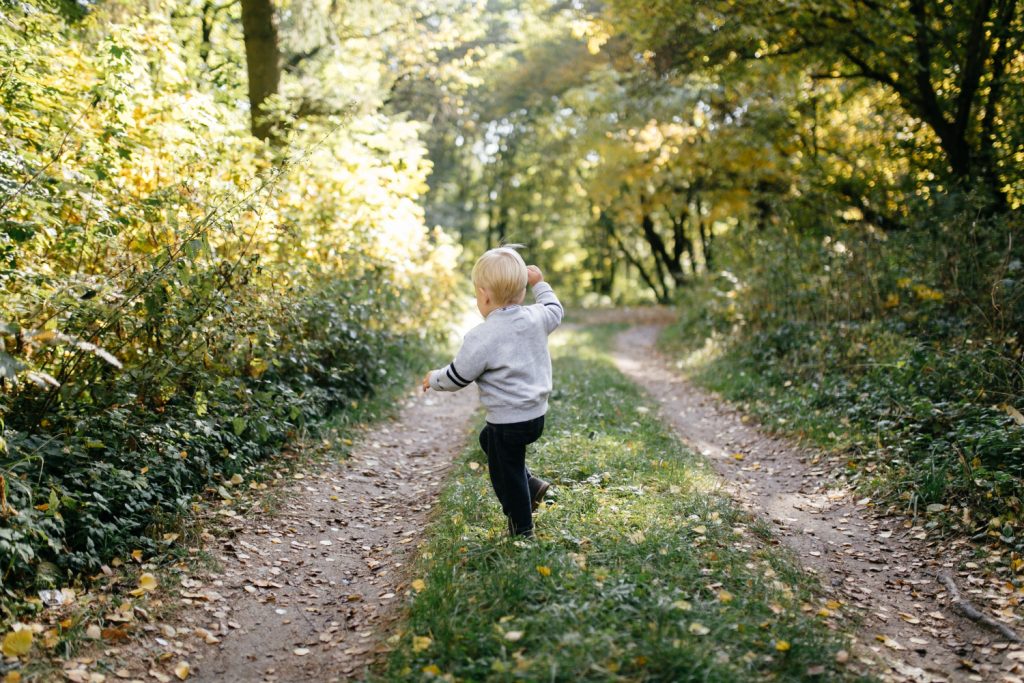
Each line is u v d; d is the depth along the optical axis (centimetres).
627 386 1002
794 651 312
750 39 1130
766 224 1509
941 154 1198
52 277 483
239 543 457
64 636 337
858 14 1068
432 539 443
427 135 2142
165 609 375
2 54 568
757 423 809
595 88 1683
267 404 628
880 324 888
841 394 768
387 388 882
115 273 514
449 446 713
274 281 703
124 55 661
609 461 584
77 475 431
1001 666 338
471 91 2367
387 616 373
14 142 507
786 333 1043
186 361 572
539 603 346
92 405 491
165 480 486
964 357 691
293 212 840
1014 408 577
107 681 316
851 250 1019
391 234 1113
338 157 1103
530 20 2272
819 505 553
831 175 1409
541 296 427
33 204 473
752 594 362
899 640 361
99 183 585
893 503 525
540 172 3331
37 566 375
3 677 302
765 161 1465
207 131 835
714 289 1539
